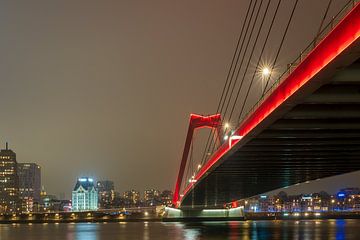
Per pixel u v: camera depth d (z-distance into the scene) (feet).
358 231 418.31
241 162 263.08
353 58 112.27
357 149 220.43
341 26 111.34
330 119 168.86
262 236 352.08
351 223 652.48
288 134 190.29
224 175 326.44
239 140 208.95
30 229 576.61
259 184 389.60
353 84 133.69
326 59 119.55
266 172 307.78
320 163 265.34
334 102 146.51
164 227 559.38
